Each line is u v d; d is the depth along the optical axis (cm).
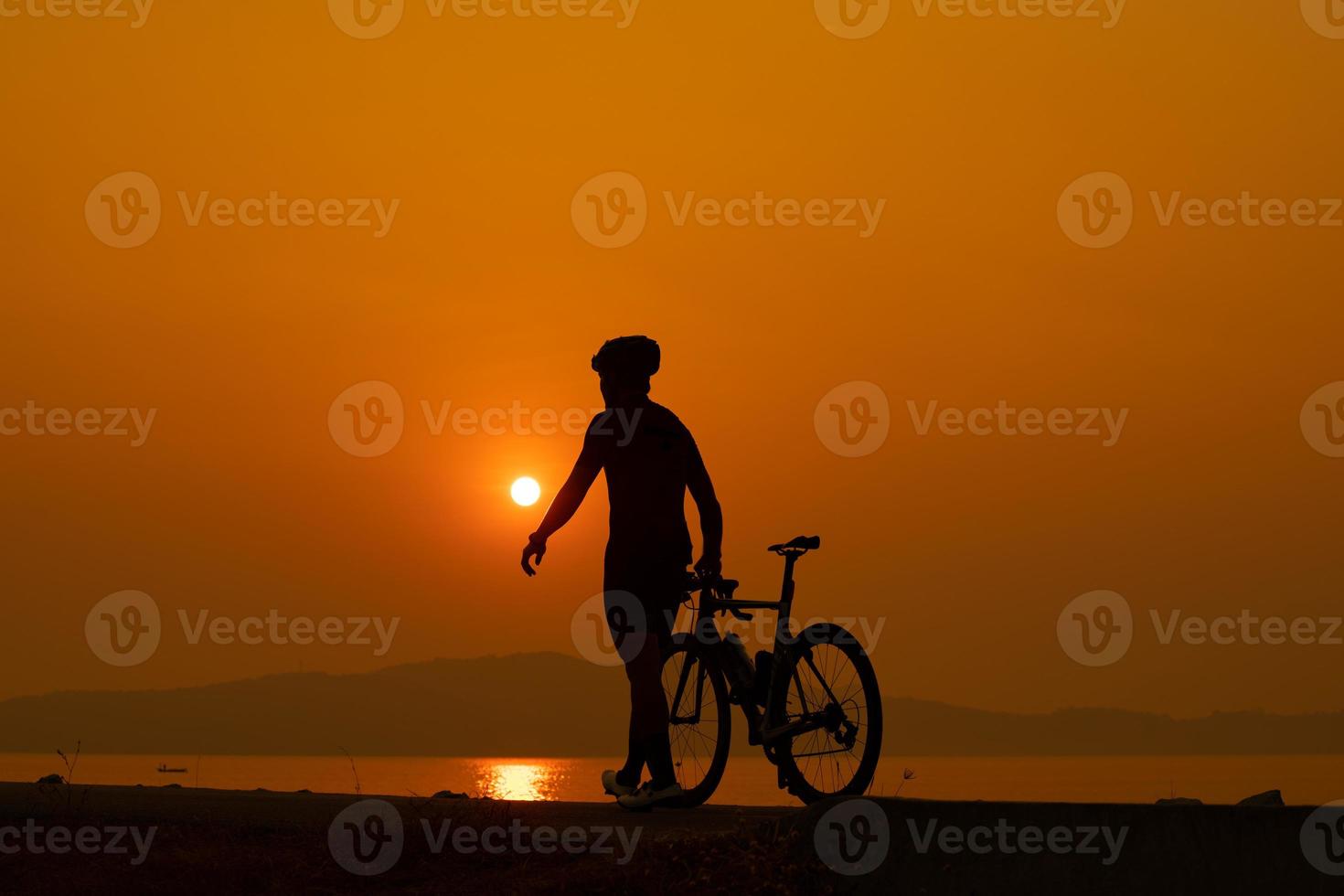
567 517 2341
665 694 2342
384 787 12862
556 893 1609
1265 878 1480
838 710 2138
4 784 2422
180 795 2256
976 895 1534
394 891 1708
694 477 2392
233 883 1758
